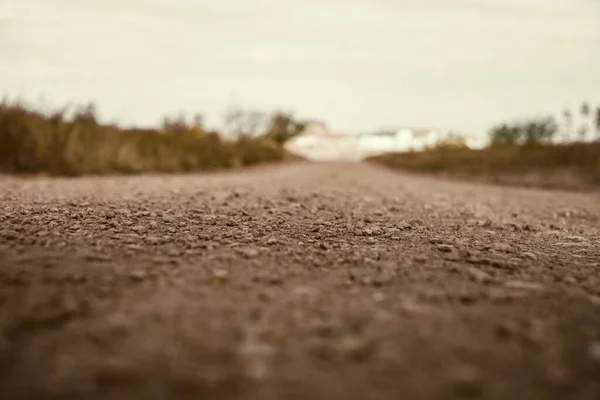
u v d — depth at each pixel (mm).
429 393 1424
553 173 16500
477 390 1445
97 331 1758
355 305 2160
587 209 8086
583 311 2191
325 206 6180
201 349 1660
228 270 2664
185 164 17469
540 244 4277
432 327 1915
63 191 6750
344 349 1672
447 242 3924
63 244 3031
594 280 2857
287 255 3135
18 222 3760
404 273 2781
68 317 1877
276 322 1923
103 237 3326
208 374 1491
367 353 1665
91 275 2400
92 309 1968
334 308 2111
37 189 6973
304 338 1780
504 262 3164
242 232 3848
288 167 26875
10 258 2605
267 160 32031
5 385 1398
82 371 1484
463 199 9125
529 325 1957
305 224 4500
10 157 11039
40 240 3105
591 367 1612
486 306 2211
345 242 3695
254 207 5598
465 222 5520
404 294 2354
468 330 1895
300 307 2111
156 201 5645
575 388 1476
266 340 1752
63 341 1678
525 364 1620
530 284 2650
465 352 1694
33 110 12711
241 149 26734
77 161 12000
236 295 2240
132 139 16141
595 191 12625
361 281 2559
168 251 3037
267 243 3486
